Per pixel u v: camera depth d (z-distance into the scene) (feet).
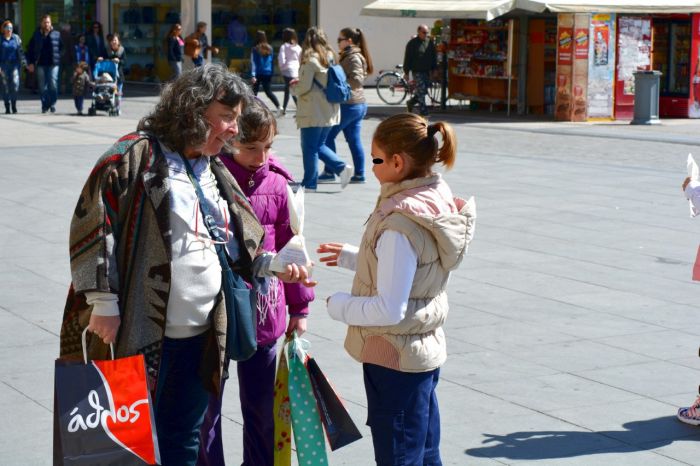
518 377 22.86
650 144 67.15
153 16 118.32
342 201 45.16
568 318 27.61
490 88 93.56
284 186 16.48
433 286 14.08
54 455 12.64
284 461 15.29
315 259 34.01
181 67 103.14
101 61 83.05
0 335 25.30
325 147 48.11
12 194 45.03
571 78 82.58
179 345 13.85
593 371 23.35
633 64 83.71
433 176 14.28
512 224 40.40
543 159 59.67
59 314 27.30
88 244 12.93
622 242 37.42
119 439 12.49
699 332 26.53
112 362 12.56
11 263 32.81
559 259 34.58
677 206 44.68
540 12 83.66
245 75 115.85
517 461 18.35
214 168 14.42
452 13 85.35
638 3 81.97
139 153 13.33
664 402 21.50
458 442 19.19
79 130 71.26
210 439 15.93
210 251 13.75
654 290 30.71
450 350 24.70
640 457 18.66
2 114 82.58
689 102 86.58
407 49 90.43
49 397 21.16
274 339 16.26
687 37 86.84
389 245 13.66
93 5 122.83
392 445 14.26
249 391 16.56
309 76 46.60
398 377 14.15
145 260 13.28
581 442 19.30
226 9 115.75
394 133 13.98
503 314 27.89
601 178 52.39
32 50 83.51
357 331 14.42
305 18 119.14
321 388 15.10
